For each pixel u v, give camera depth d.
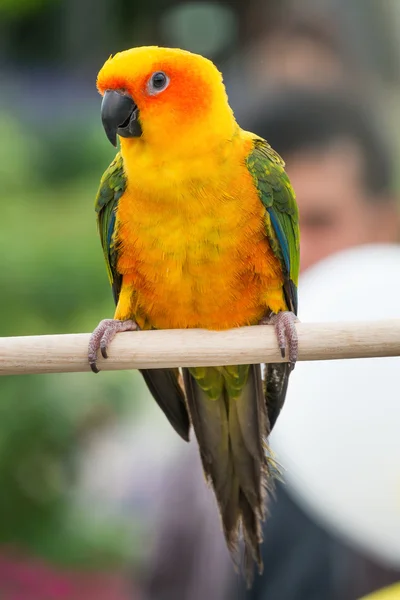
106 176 4.74
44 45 12.22
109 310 8.07
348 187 6.23
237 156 4.46
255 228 4.49
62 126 9.67
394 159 6.73
